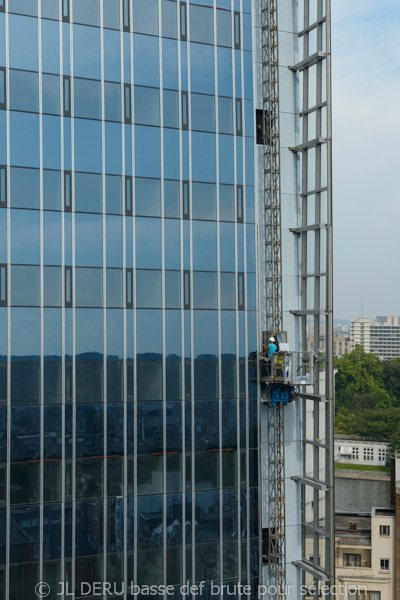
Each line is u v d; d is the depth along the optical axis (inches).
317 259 1480.1
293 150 1513.3
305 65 1497.3
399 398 6245.1
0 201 1256.2
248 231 1445.6
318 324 1472.7
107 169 1333.7
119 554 1310.3
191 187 1397.6
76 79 1318.9
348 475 4963.1
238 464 1408.7
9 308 1253.1
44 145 1291.8
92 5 1336.1
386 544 2630.4
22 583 1244.5
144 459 1334.9
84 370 1299.2
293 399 1476.4
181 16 1405.0
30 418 1258.6
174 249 1378.0
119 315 1328.7
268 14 1473.9
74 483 1283.2
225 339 1408.7
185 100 1400.1
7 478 1240.2
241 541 1405.0
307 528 1485.0
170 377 1362.0
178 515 1357.0
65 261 1295.5
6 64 1270.9
